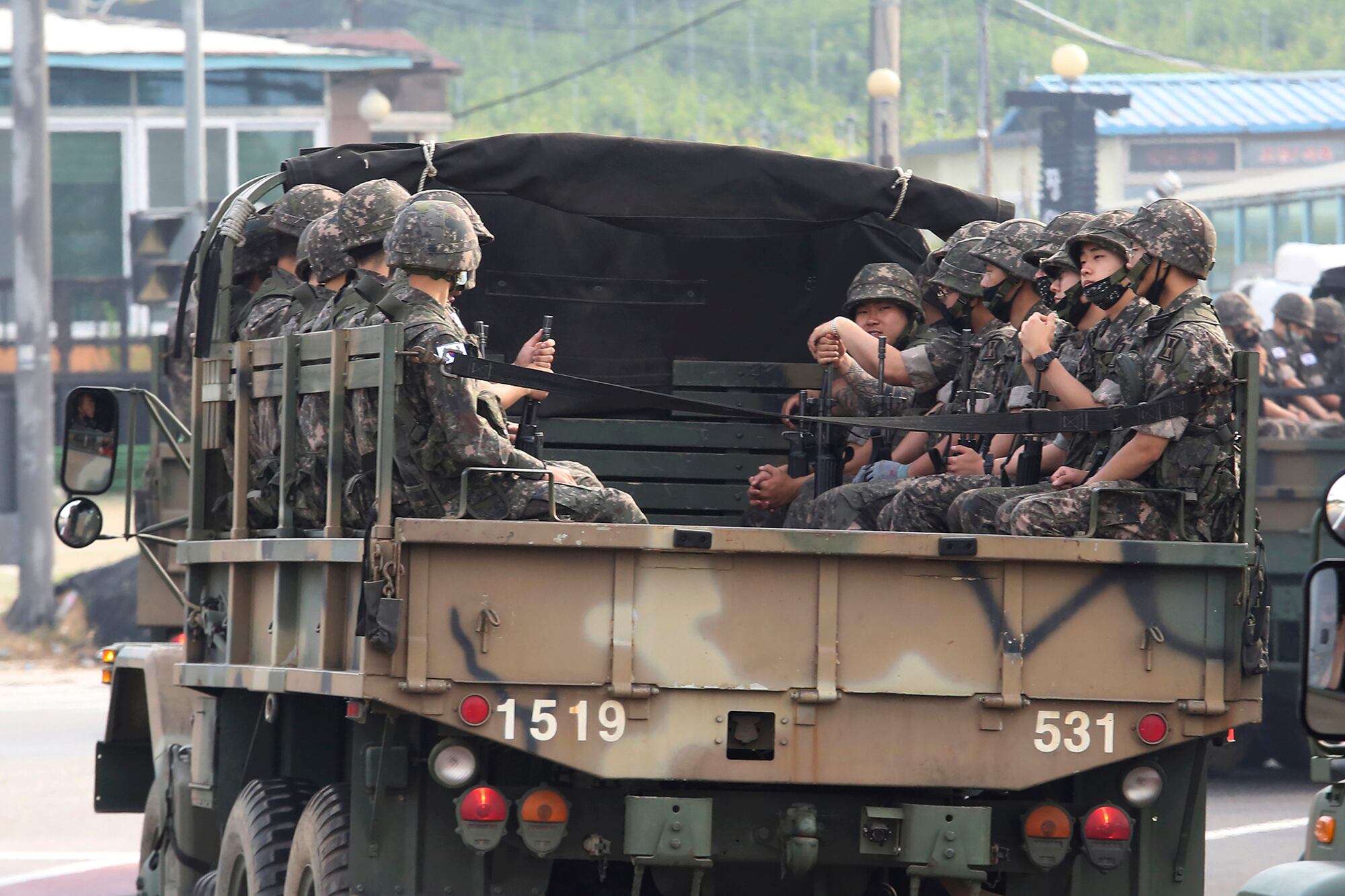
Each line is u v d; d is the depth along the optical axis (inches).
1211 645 922.1
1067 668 911.0
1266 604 928.3
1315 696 687.7
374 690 865.5
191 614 1187.9
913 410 1321.4
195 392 1210.0
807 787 936.3
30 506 3821.4
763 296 1475.1
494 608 879.1
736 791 928.9
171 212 4756.4
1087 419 975.0
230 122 4899.1
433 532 869.2
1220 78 6501.0
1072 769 911.7
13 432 4608.8
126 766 1526.8
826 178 1371.8
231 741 1162.0
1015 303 1209.4
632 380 1460.4
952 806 908.0
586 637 884.6
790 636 898.7
